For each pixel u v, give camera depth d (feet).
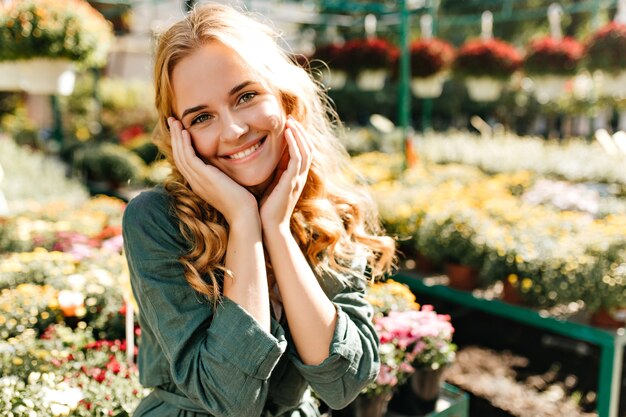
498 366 12.35
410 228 13.78
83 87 40.98
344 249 4.30
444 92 52.08
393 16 32.50
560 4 49.32
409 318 7.19
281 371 3.85
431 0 28.07
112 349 7.33
